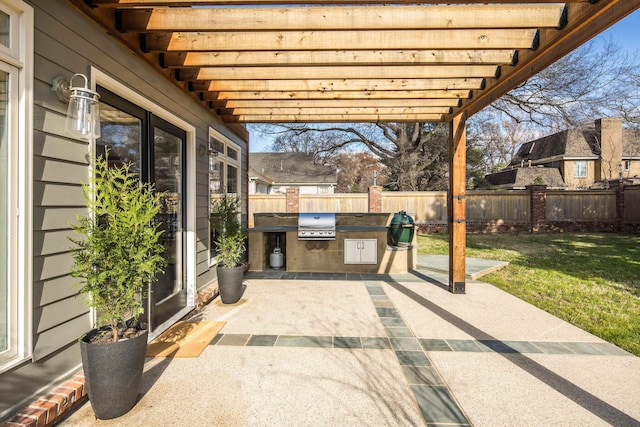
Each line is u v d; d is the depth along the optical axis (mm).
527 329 4016
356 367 3064
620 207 13984
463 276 5594
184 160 4633
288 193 13969
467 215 14219
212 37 3246
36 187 2182
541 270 7141
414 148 18406
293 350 3414
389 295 5480
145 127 3623
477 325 4141
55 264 2334
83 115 2254
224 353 3338
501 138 25500
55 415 2146
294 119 5785
